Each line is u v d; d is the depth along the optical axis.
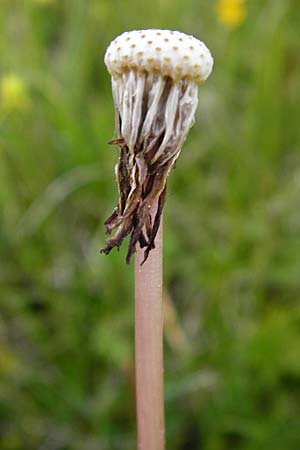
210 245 0.24
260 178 0.25
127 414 0.21
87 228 0.25
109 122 0.25
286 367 0.21
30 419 0.21
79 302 0.22
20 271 0.23
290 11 0.28
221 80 0.28
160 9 0.28
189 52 0.14
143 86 0.14
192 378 0.20
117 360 0.21
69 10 0.30
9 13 0.28
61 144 0.25
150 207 0.14
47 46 0.31
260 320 0.22
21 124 0.25
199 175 0.26
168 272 0.22
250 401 0.21
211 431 0.20
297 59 0.27
